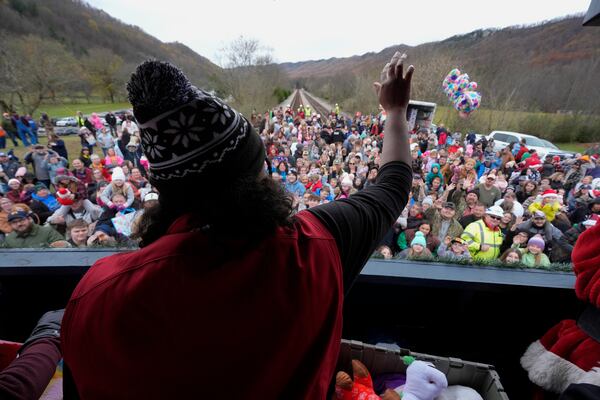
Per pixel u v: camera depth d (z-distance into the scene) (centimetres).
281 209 43
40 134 1523
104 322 37
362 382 117
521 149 894
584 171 645
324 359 45
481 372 120
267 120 1402
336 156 815
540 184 548
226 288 38
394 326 161
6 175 575
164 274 38
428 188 559
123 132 803
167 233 43
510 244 325
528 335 148
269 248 42
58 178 356
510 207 420
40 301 142
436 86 1639
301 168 582
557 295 134
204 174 40
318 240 46
